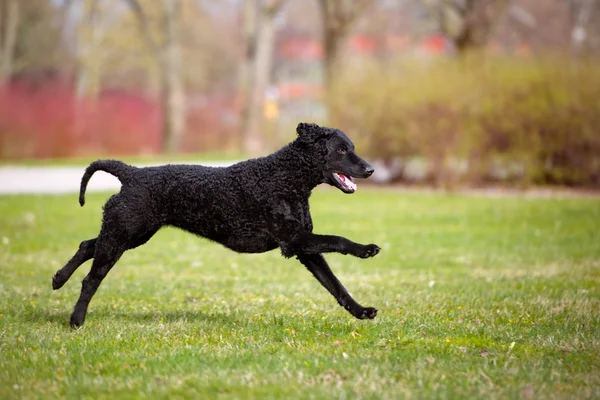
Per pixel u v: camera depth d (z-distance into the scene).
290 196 7.11
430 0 33.38
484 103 21.83
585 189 21.39
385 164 24.25
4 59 54.31
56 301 8.88
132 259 12.52
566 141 21.19
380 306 8.58
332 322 7.59
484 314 8.02
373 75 24.31
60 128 38.56
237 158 34.31
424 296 9.20
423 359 6.11
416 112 22.73
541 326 7.45
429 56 24.72
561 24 43.22
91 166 7.31
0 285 9.84
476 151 22.25
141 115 44.09
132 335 6.98
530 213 17.17
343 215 17.67
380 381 5.55
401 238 14.38
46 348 6.53
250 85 40.78
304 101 57.94
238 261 12.41
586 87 20.97
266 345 6.61
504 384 5.50
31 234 15.05
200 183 7.12
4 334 7.00
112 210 7.14
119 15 59.03
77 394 5.35
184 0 59.31
